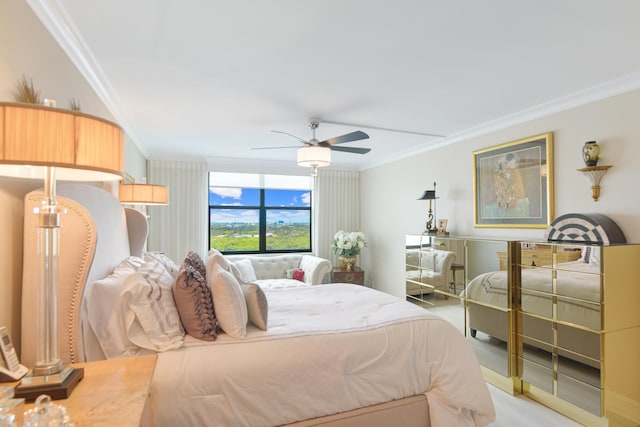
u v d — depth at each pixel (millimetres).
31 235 1418
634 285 2447
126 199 3002
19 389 1081
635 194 2510
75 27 1885
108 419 1014
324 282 6223
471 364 2146
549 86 2711
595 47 2113
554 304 2668
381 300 2770
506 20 1834
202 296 1896
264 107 3203
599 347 2344
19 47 1469
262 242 6145
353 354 1914
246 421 1627
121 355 1642
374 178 6078
